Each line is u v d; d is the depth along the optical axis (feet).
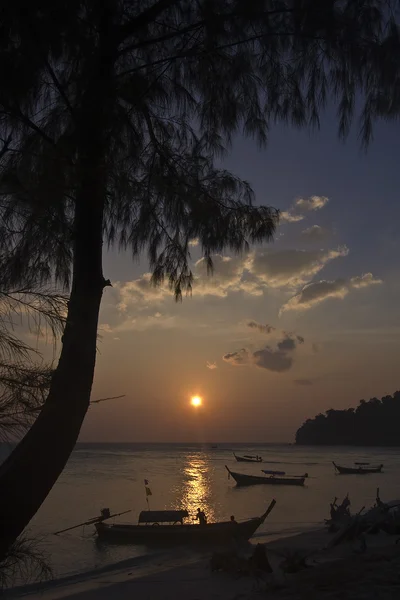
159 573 53.16
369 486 224.74
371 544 50.93
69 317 14.03
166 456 570.05
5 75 13.64
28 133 15.52
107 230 19.06
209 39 16.46
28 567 12.60
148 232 19.06
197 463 422.41
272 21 16.80
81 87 15.08
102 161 14.93
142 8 16.01
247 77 18.33
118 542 90.12
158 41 16.19
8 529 12.07
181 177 18.16
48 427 12.75
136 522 124.16
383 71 16.65
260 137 18.95
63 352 13.58
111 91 15.08
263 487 217.15
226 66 17.94
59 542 93.15
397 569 30.83
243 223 18.53
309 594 27.04
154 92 16.98
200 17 16.29
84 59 15.01
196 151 19.20
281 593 29.04
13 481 12.25
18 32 13.60
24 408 10.95
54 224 14.47
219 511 144.36
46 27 13.70
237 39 16.89
